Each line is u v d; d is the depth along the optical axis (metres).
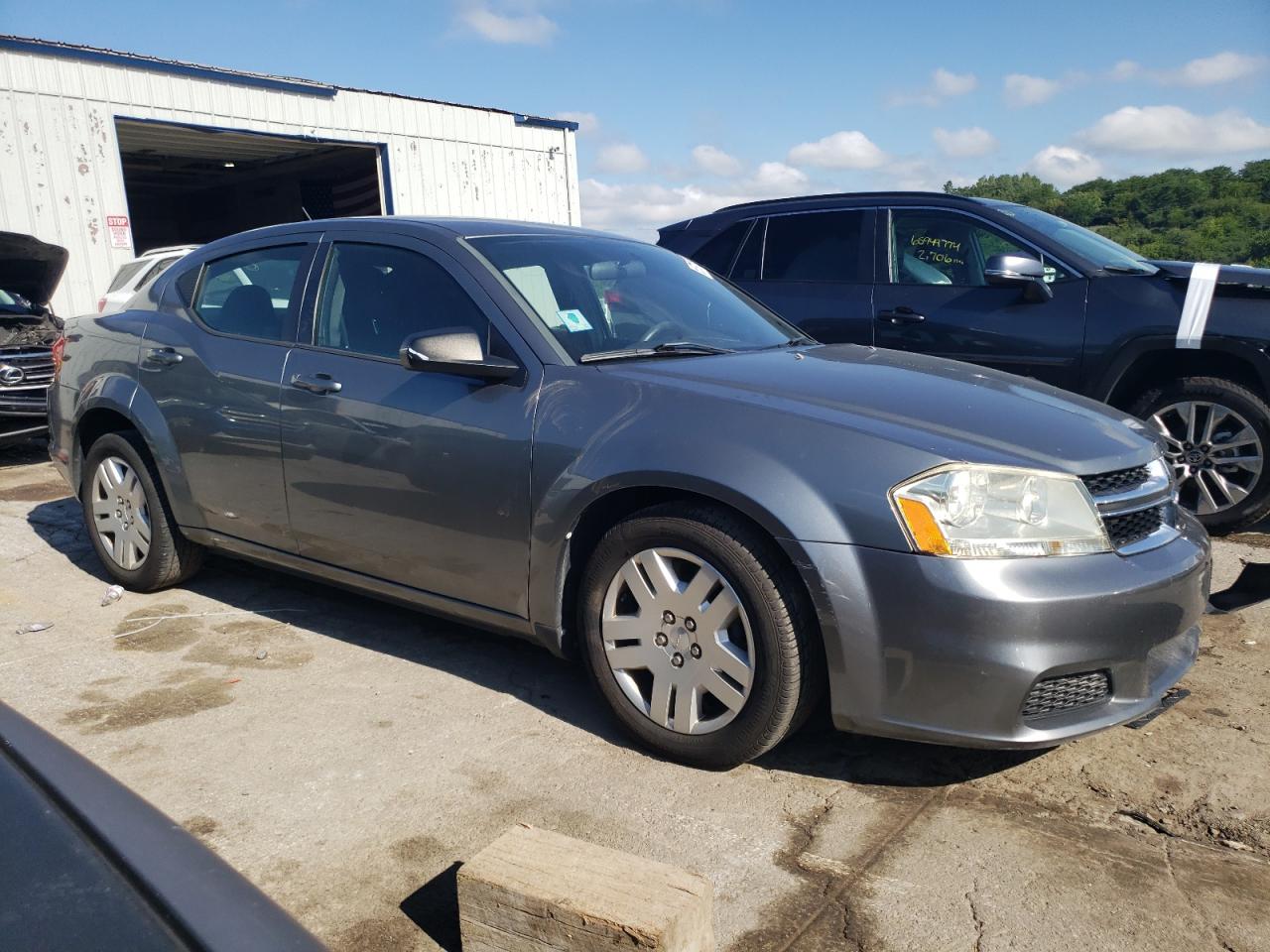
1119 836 2.64
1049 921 2.29
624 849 2.58
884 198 6.38
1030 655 2.56
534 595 3.22
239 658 3.88
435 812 2.77
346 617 4.33
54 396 4.97
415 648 3.98
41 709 3.43
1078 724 2.68
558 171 18.69
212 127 14.00
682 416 2.96
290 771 3.00
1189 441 5.46
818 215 6.59
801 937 2.25
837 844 2.61
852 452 2.73
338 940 2.25
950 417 2.92
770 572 2.75
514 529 3.21
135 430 4.54
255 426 3.89
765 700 2.78
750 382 3.12
